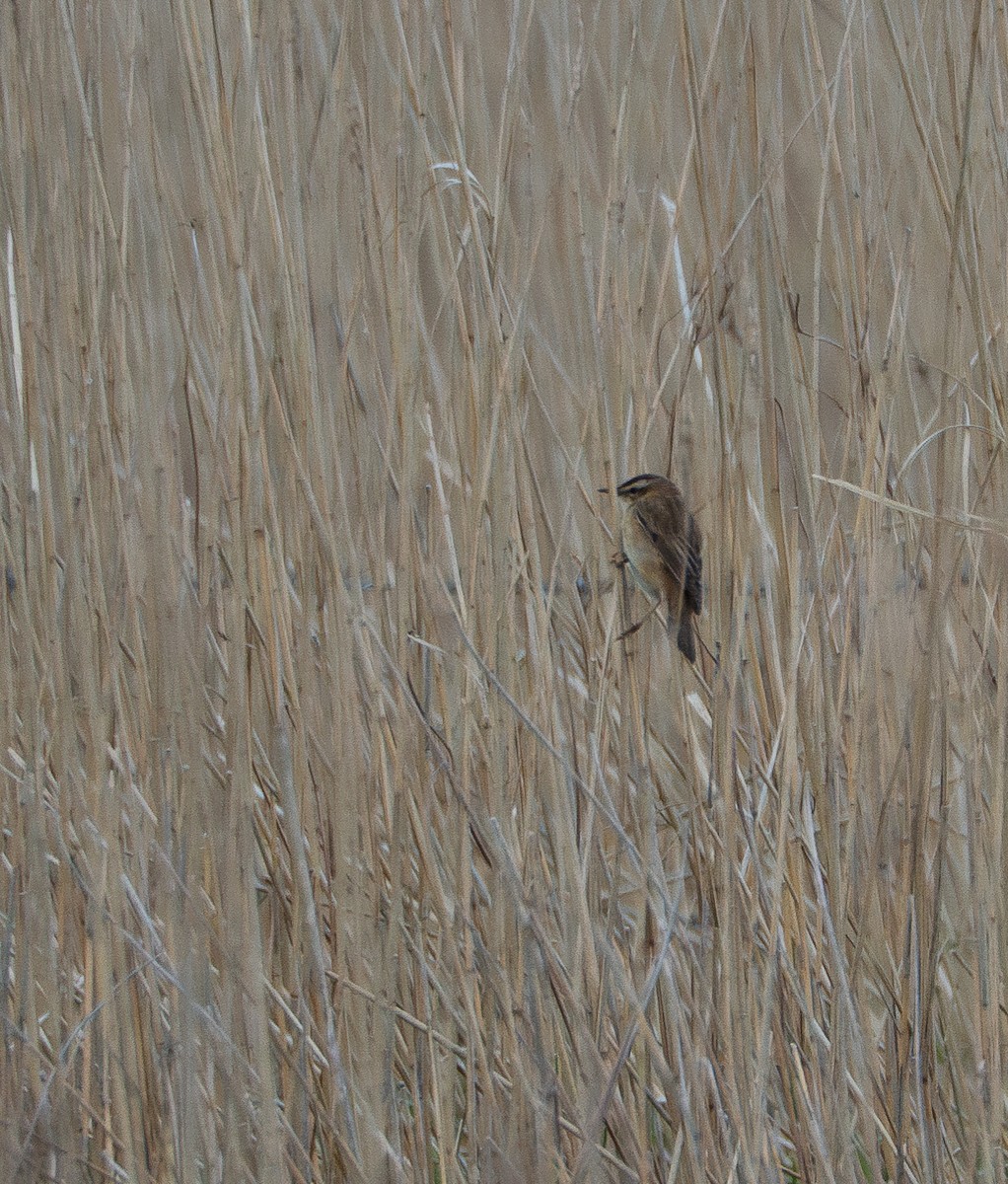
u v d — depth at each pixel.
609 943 6.29
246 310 6.58
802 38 7.57
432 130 7.59
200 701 6.79
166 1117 6.61
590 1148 5.94
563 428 8.16
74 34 6.84
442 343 7.64
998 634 7.07
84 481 6.82
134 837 6.63
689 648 6.82
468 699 6.42
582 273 7.13
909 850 6.68
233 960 6.18
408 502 6.68
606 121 7.82
